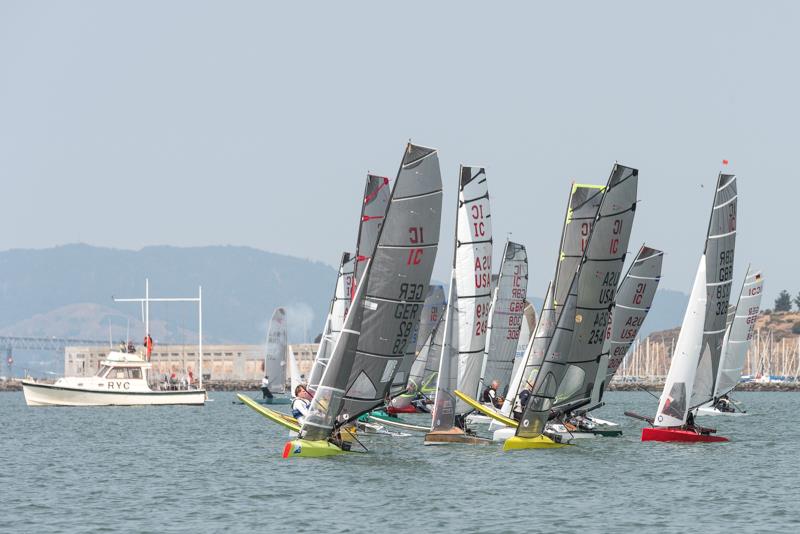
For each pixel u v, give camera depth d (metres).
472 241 160.50
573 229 162.62
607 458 143.38
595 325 152.88
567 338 149.25
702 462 141.12
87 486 123.12
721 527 98.00
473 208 160.38
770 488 119.25
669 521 100.62
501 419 158.12
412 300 139.88
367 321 139.88
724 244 162.62
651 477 126.69
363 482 121.44
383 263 138.38
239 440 182.00
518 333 189.38
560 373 150.25
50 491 119.50
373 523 99.31
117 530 96.88
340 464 136.00
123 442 180.38
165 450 164.12
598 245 150.25
